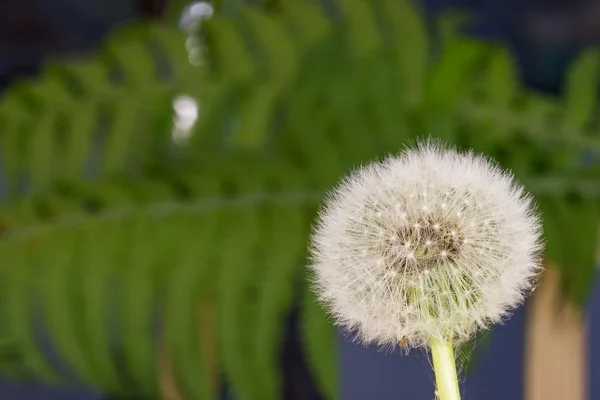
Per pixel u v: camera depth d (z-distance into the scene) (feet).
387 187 0.85
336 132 1.57
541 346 1.64
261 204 1.55
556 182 1.55
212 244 1.54
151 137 1.70
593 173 1.55
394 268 0.83
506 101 1.58
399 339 0.83
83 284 1.55
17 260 1.55
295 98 1.64
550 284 1.55
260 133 1.65
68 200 1.60
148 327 1.54
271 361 1.46
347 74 1.63
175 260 1.54
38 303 1.62
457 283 0.82
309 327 1.41
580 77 1.62
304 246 1.50
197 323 1.54
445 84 1.53
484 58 1.58
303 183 1.56
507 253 0.83
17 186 1.71
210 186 1.59
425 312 0.82
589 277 1.48
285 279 1.49
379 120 1.56
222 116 1.72
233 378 1.46
